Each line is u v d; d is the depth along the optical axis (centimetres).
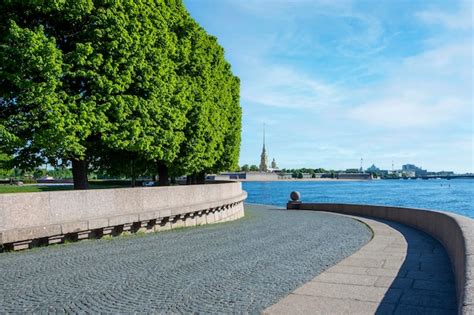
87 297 756
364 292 774
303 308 674
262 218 2936
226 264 1075
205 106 2769
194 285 848
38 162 1867
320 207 4006
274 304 698
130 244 1416
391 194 11756
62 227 1352
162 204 1925
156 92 2044
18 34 1546
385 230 1978
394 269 991
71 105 1697
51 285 838
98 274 939
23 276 914
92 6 1747
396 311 659
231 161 3991
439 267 1018
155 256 1182
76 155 1891
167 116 2186
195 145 2712
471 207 7062
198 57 2797
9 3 1617
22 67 1565
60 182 7912
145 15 1988
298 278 919
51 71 1594
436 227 1688
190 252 1262
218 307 700
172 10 2573
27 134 1681
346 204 3566
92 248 1309
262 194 11362
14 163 1831
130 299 745
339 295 753
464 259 665
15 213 1242
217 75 3316
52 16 1722
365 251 1284
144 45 1983
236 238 1634
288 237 1686
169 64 2248
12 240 1194
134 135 1922
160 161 2650
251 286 845
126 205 1688
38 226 1277
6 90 1623
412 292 775
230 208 2862
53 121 1609
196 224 2250
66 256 1159
